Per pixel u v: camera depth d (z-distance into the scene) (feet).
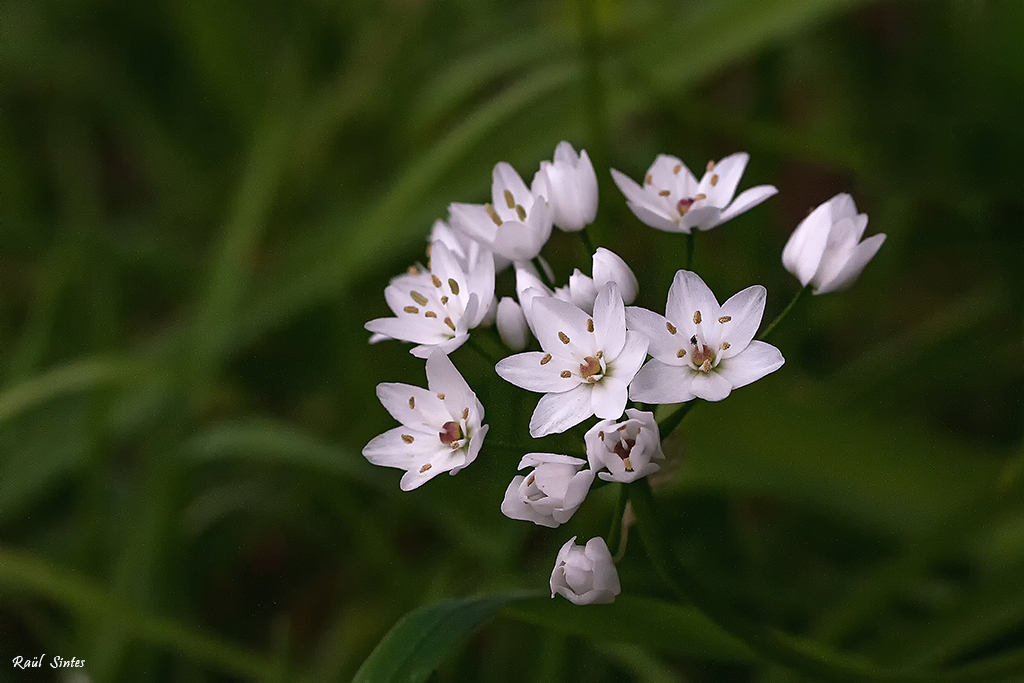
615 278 1.17
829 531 1.39
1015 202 1.45
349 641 1.40
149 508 1.40
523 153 1.49
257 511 1.49
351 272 1.48
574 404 1.14
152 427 1.48
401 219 1.47
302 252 1.56
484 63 1.61
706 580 1.37
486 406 1.30
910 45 1.58
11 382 1.48
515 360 1.15
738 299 1.15
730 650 1.18
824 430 1.31
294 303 1.51
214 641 1.32
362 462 1.37
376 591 1.44
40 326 1.53
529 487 1.13
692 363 1.14
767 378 1.36
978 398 1.42
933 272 1.56
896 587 1.26
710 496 1.39
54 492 1.52
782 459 1.31
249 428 1.38
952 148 1.47
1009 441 1.40
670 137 1.56
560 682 1.30
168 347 1.55
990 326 1.42
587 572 1.12
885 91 1.58
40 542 1.48
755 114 1.57
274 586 1.48
